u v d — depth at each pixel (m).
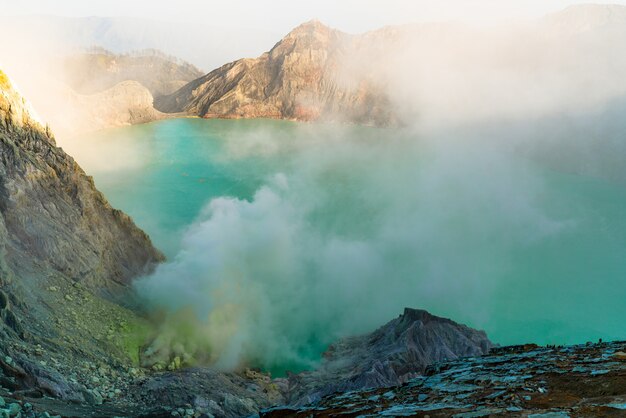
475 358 17.23
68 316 34.50
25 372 22.69
